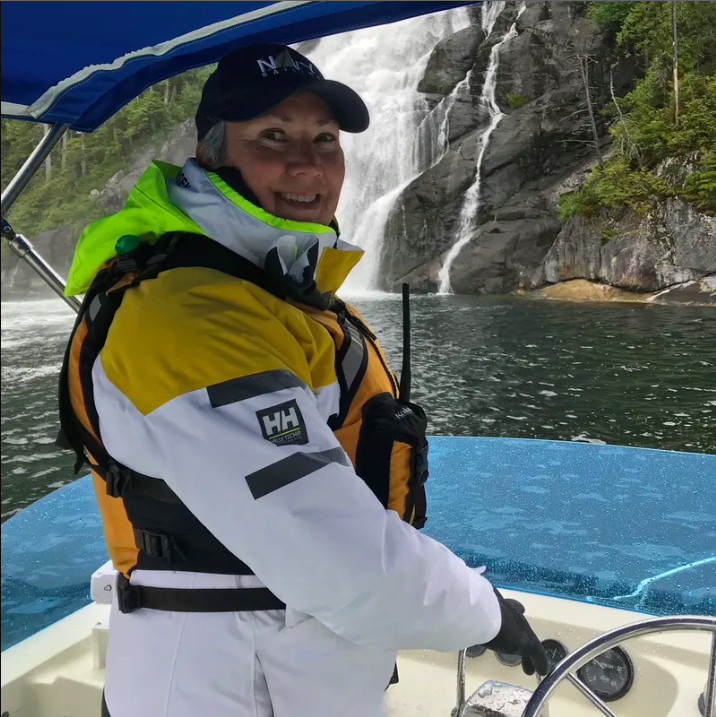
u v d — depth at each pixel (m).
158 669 0.85
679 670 1.18
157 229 0.89
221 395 0.75
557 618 1.28
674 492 1.41
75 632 1.47
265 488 0.74
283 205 0.96
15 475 3.85
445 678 1.34
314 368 0.88
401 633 0.80
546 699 0.84
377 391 0.94
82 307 0.91
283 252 0.88
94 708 1.36
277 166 0.93
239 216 0.85
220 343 0.76
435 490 1.64
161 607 0.86
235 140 0.94
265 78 0.89
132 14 1.03
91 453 0.87
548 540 1.40
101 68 1.25
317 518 0.74
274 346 0.81
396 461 0.93
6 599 1.60
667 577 1.27
